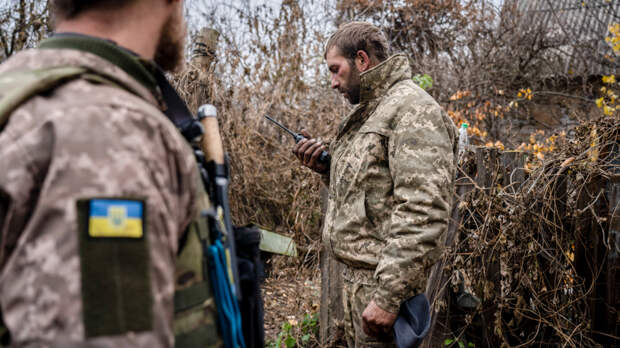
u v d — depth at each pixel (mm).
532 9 8188
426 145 1567
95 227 554
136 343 558
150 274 583
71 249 544
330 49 1932
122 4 729
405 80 1786
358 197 1696
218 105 3986
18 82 614
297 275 3322
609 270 2256
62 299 535
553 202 2455
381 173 1682
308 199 3686
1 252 568
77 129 579
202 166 843
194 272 730
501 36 7309
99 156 574
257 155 4344
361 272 1717
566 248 2459
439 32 7457
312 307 3068
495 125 7266
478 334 2523
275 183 4301
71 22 729
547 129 7598
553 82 7477
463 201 2457
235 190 4211
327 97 4742
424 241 1501
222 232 840
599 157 2385
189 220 724
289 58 4641
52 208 549
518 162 2551
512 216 2416
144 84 734
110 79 676
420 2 7250
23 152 570
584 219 2371
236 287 848
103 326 542
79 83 635
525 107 7594
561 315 2396
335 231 1756
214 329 752
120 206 570
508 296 2473
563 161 2469
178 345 703
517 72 7410
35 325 532
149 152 622
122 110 619
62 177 560
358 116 1837
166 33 822
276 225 4391
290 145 4418
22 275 543
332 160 1900
